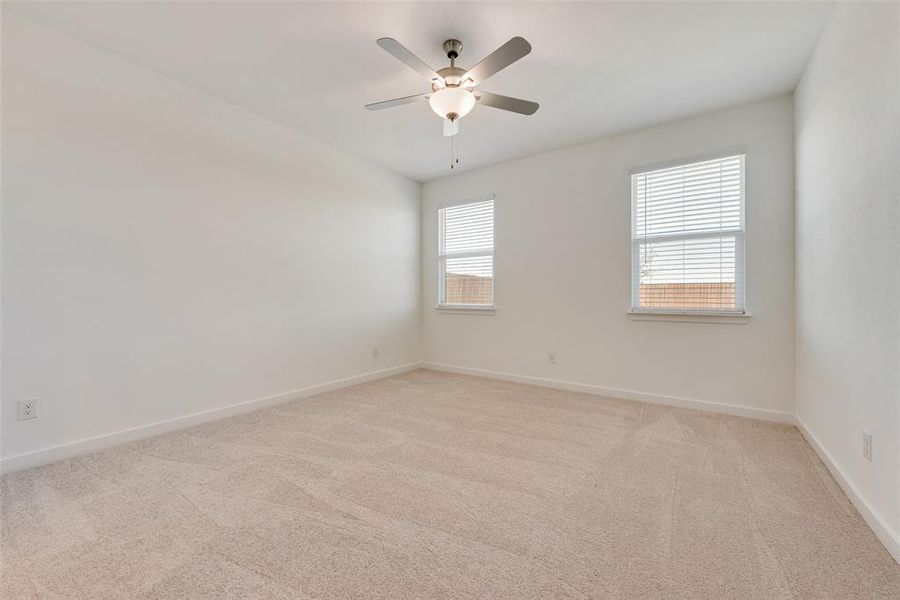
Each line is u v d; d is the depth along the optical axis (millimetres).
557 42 2344
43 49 2236
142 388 2648
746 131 3100
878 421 1562
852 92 1811
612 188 3740
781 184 2977
